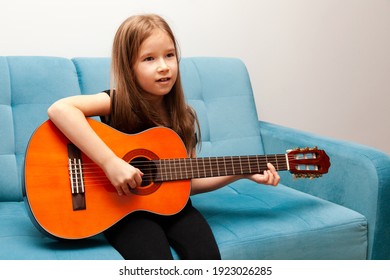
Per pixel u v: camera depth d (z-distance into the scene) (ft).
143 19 4.84
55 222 4.28
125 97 4.82
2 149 5.50
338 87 8.66
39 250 4.24
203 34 7.43
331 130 8.73
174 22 7.23
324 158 5.31
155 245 4.36
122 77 4.86
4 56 5.80
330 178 5.83
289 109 8.30
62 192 4.37
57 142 4.48
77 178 4.42
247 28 7.73
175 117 5.20
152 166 4.74
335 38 8.48
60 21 6.60
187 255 4.47
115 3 6.84
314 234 5.02
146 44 4.75
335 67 8.57
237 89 6.80
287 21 8.02
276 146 6.60
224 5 7.51
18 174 5.54
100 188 4.49
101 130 4.65
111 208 4.49
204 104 6.56
